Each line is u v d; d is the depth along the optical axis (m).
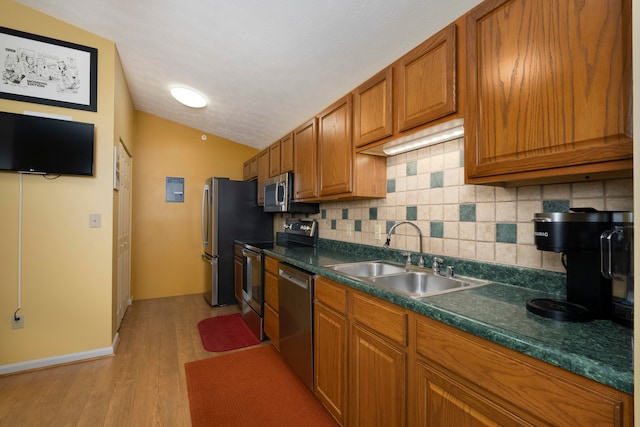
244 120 3.62
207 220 3.93
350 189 1.96
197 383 2.02
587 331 0.82
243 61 2.37
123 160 3.08
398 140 1.60
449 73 1.24
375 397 1.29
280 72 2.41
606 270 0.88
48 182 2.23
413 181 1.90
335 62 2.10
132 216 3.92
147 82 3.13
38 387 1.95
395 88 1.57
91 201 2.36
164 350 2.50
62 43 2.27
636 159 0.54
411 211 1.91
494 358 0.84
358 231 2.42
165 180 4.12
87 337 2.33
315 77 2.36
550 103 0.91
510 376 0.79
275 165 3.23
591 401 0.65
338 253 2.49
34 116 2.13
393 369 1.20
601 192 1.09
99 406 1.76
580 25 0.84
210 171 4.39
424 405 1.07
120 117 2.80
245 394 1.90
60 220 2.26
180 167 4.21
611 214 0.91
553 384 0.71
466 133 1.18
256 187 3.95
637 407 0.53
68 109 2.29
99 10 2.10
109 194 2.41
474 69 1.14
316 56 2.10
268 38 2.02
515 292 1.23
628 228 0.86
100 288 2.38
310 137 2.46
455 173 1.63
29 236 2.18
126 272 3.46
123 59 2.73
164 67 2.75
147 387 1.96
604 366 0.62
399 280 1.68
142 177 3.99
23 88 2.16
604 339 0.76
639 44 0.54
